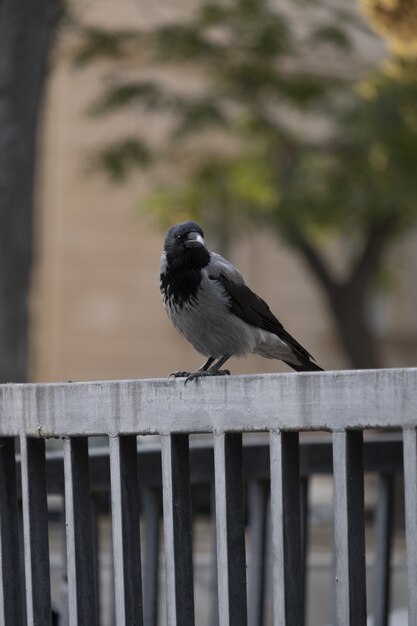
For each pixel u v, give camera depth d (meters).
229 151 29.78
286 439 4.57
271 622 10.32
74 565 5.09
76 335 34.34
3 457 5.43
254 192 24.22
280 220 24.09
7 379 14.65
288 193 23.52
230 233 25.92
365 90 20.62
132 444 5.05
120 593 4.91
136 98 23.36
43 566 5.24
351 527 4.39
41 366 34.06
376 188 22.81
